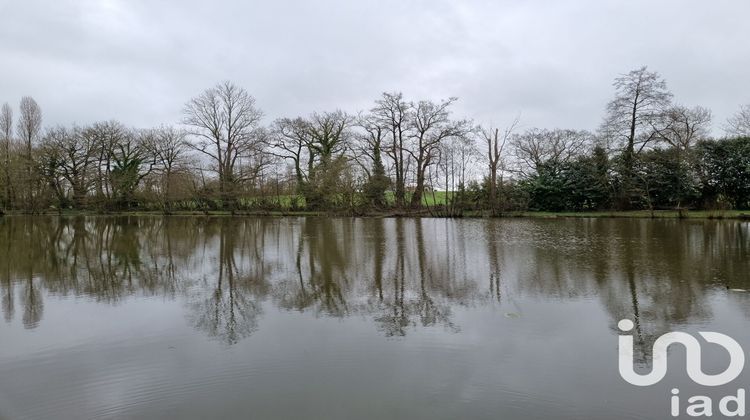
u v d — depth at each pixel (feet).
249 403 17.99
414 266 47.96
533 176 155.53
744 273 40.93
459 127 171.12
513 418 16.70
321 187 154.10
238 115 178.29
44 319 29.63
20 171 166.09
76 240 78.64
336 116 175.83
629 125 136.15
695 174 123.95
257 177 172.14
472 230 91.20
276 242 72.54
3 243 74.13
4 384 20.15
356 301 33.45
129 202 185.37
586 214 131.75
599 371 20.63
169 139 186.09
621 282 37.96
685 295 33.27
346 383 19.61
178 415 17.22
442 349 23.43
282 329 26.99
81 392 19.25
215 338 25.61
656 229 84.02
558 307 30.86
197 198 170.81
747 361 21.53
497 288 36.83
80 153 180.75
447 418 16.67
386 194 159.43
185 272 46.06
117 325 28.22
